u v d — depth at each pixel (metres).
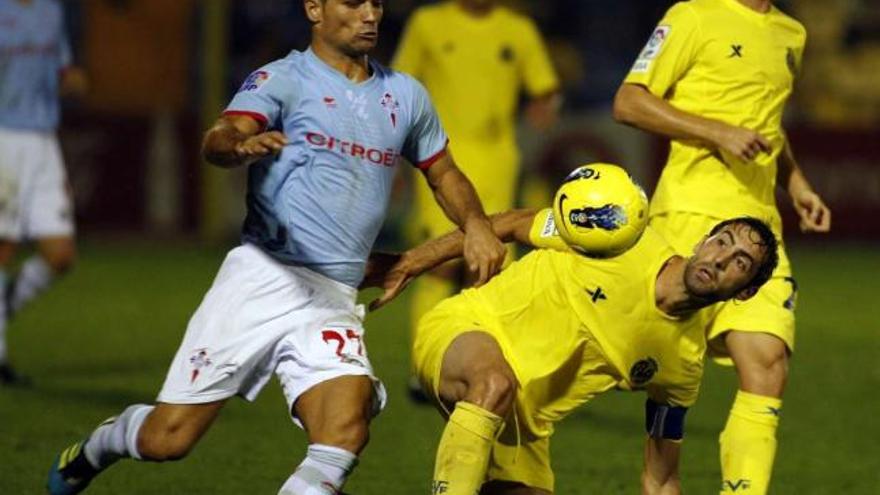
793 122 63.69
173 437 18.06
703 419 29.58
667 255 17.84
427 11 33.41
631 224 17.42
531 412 18.47
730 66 20.89
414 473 24.23
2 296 31.67
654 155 60.59
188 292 46.09
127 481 23.08
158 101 62.47
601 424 28.53
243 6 63.72
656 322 17.80
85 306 42.94
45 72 32.31
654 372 18.36
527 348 18.30
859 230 62.09
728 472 19.67
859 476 24.97
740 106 20.97
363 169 17.86
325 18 17.70
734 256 17.23
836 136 61.94
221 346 17.88
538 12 67.00
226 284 18.08
